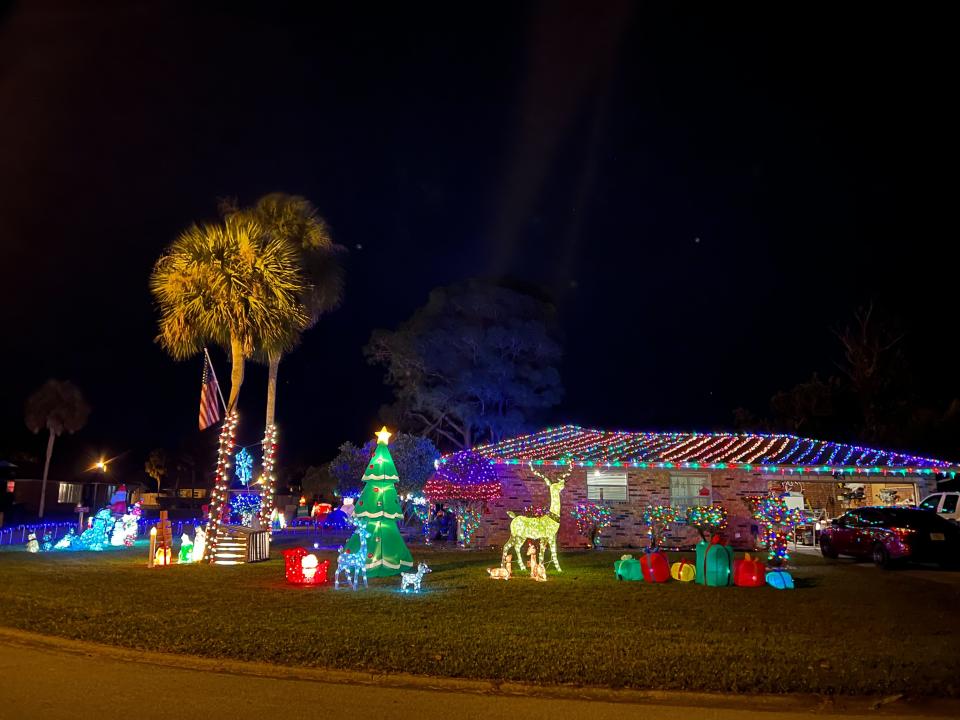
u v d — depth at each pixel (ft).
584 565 68.85
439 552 83.25
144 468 284.82
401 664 30.73
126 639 35.37
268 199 91.09
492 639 35.35
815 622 40.86
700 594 51.11
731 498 90.68
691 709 26.20
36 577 59.06
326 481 160.56
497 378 153.28
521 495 91.25
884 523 71.10
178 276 76.23
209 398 80.02
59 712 24.91
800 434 150.61
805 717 25.52
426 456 112.47
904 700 27.02
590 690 27.89
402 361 157.17
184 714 24.82
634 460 89.97
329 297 94.12
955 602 48.39
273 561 74.49
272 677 29.99
